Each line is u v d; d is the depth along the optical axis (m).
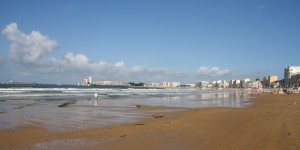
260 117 20.31
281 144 11.03
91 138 13.17
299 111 25.48
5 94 57.09
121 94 76.50
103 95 67.56
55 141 12.52
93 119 21.11
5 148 11.23
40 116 22.38
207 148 10.78
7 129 15.77
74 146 11.51
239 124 17.06
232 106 36.34
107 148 11.09
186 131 14.87
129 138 13.07
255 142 11.54
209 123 17.97
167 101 48.59
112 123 18.80
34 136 13.77
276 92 106.62
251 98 63.44
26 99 45.03
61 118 21.38
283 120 18.19
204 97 68.50
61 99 47.66
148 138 13.01
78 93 72.62
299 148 10.38
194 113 25.45
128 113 26.23
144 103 42.03
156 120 20.33
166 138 12.94
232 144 11.32
